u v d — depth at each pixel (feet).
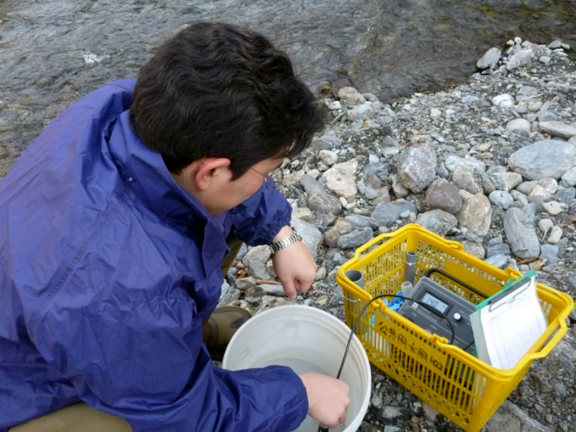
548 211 7.20
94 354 3.11
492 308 4.27
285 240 5.28
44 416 3.76
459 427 4.90
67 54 13.85
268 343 5.33
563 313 4.51
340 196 7.93
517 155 8.02
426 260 5.77
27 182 3.53
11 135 11.10
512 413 4.89
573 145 8.11
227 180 3.33
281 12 15.16
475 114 9.66
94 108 3.71
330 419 4.22
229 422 3.67
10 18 15.83
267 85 3.04
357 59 12.82
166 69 3.07
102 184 3.27
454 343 4.85
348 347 4.75
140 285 3.16
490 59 11.87
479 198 7.20
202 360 3.76
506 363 4.24
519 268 6.51
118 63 13.38
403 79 11.88
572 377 5.17
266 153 3.22
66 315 3.05
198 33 3.16
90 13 15.88
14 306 3.20
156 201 3.33
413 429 4.98
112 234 3.19
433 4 14.85
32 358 3.52
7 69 13.37
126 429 3.81
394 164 8.29
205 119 2.97
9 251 3.26
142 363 3.26
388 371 5.29
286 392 3.94
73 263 3.11
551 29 13.17
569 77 10.59
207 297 3.73
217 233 3.50
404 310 5.17
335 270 6.76
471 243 6.82
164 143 3.13
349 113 10.09
